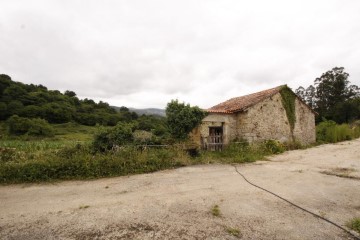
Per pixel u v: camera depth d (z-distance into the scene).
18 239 3.96
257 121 15.32
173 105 13.48
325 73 53.47
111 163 8.80
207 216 4.86
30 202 5.79
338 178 7.74
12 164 8.21
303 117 18.03
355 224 4.37
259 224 4.50
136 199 5.93
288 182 7.43
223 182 7.52
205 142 14.05
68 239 3.96
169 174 8.70
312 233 4.14
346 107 43.22
